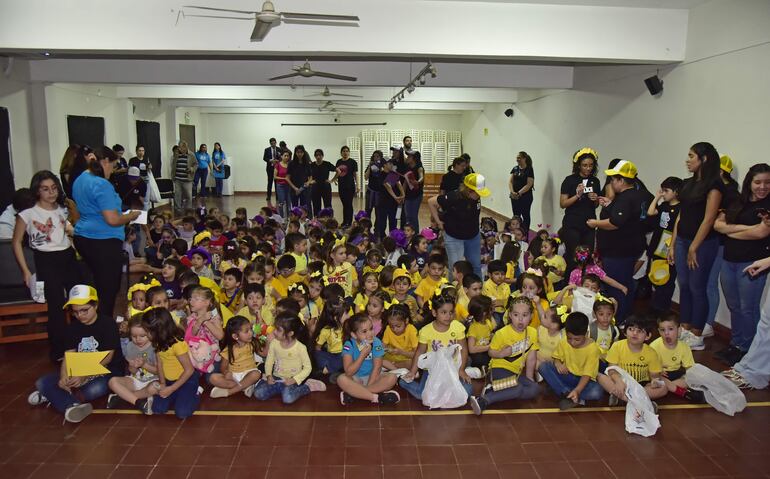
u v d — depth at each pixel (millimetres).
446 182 8195
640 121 6488
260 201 16328
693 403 3662
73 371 3404
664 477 2854
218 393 3682
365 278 4773
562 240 5832
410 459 2986
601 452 3078
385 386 3680
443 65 8273
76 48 5102
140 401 3455
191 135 16797
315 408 3572
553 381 3660
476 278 4410
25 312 4598
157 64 8211
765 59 4496
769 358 3789
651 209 5422
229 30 5211
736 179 4859
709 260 4438
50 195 4094
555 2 5301
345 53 5422
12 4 5000
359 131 18484
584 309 4160
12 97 8047
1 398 3664
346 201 10727
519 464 2957
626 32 5496
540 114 10086
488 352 3760
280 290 4855
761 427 3359
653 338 4801
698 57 5352
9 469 2861
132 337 3521
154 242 7184
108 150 4297
